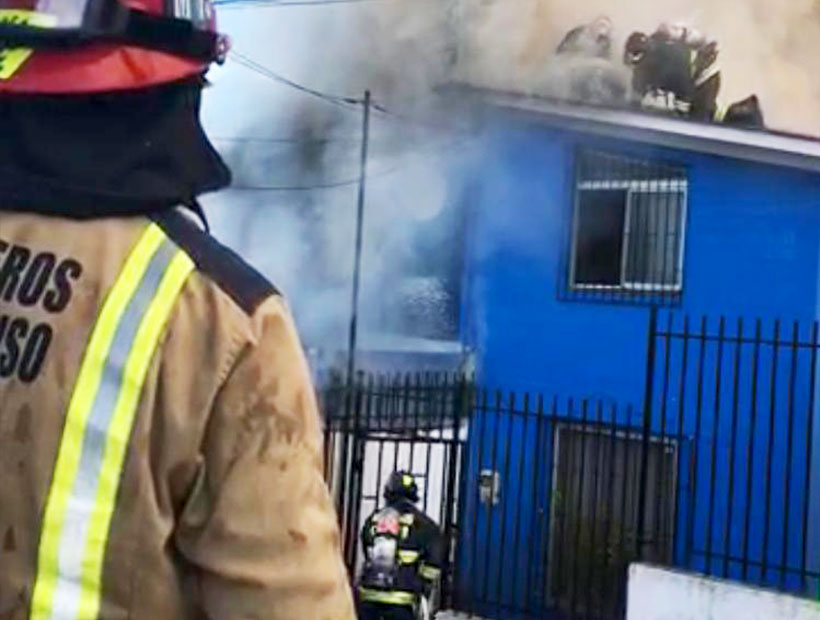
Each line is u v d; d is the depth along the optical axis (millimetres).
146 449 1476
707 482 10188
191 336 1504
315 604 1482
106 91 1540
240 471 1479
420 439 10430
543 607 10734
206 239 1587
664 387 9414
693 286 10570
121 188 1550
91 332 1508
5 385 1517
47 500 1470
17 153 1552
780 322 10094
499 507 11125
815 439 9672
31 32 1535
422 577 9633
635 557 8953
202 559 1472
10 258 1561
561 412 11234
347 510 10336
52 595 1454
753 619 7676
